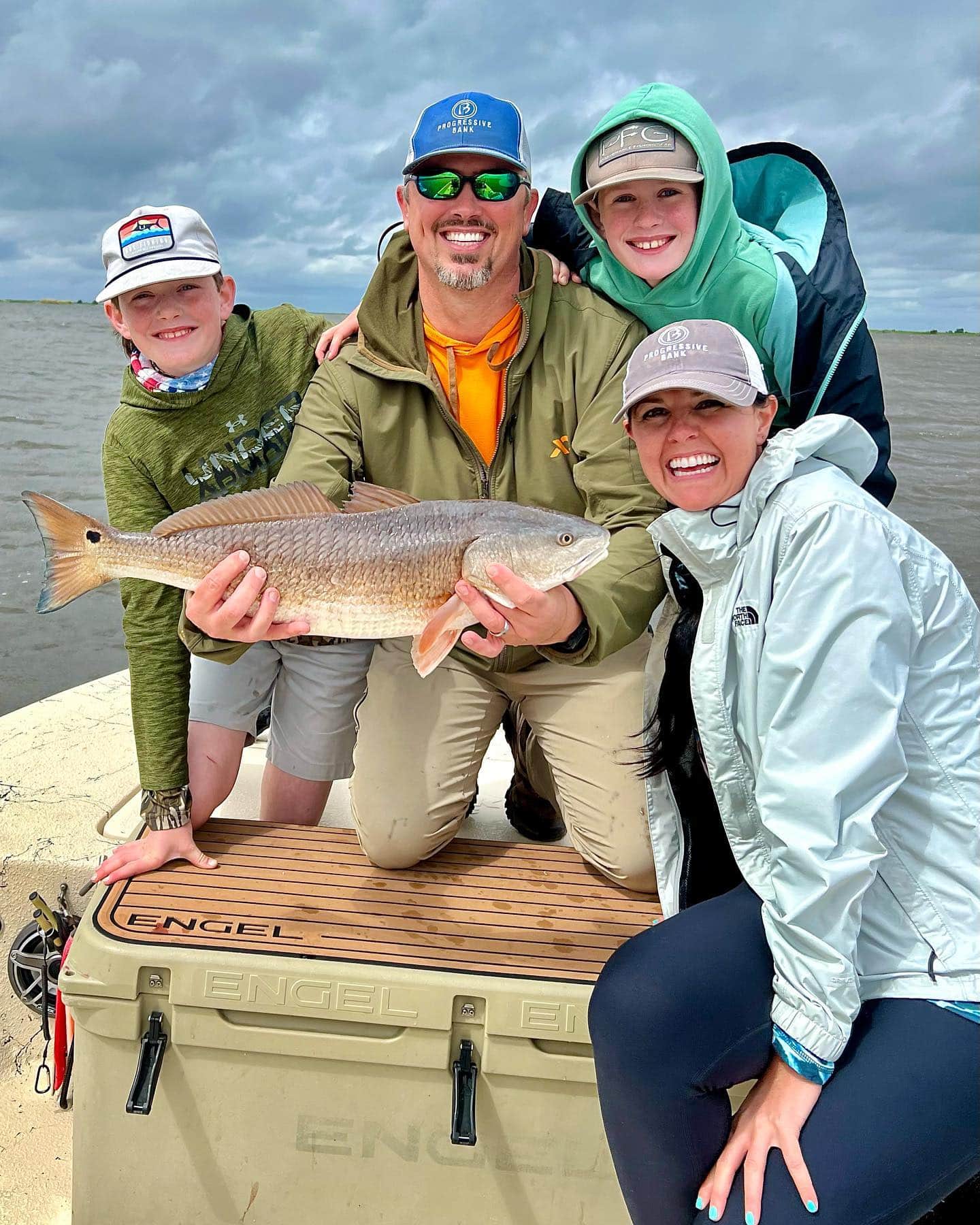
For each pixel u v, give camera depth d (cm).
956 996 194
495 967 235
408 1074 230
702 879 253
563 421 303
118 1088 235
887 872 204
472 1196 234
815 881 191
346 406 301
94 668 638
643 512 289
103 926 242
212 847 288
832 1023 191
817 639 196
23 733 381
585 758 293
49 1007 297
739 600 218
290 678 328
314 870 279
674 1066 200
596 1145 231
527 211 300
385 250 297
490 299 291
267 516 269
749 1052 204
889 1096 187
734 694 222
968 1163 189
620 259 304
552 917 262
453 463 307
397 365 298
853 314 300
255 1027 230
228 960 230
